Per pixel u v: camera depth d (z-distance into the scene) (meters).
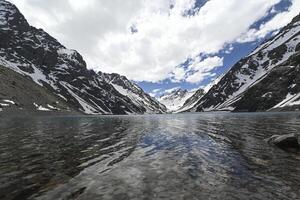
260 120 74.88
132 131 48.09
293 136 27.83
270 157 21.94
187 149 26.55
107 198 12.73
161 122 84.00
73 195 13.14
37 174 16.95
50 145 29.25
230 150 25.47
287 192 13.50
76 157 22.59
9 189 14.05
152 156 23.11
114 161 21.03
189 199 12.56
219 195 13.07
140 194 13.27
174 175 16.77
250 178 15.95
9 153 24.22
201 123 70.88
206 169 18.27
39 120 91.12
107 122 84.69
